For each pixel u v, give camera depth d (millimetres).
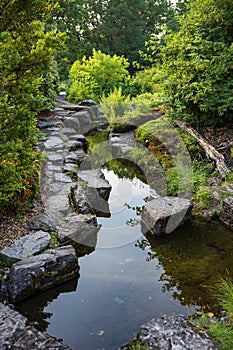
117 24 24859
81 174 4953
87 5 23938
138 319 2400
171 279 2875
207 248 3387
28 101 2811
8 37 2512
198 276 2910
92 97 10875
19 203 3473
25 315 2449
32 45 2980
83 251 3303
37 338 1966
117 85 11898
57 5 3020
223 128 5605
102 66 12195
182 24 6023
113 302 2590
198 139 5277
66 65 17562
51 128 6984
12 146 2672
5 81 2639
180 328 2170
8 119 2658
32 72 2877
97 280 2867
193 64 5293
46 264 2654
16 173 2826
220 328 2154
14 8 2830
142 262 3160
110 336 2236
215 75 5148
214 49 5379
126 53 23703
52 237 3127
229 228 3740
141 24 24578
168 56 6016
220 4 5469
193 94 5473
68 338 2227
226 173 4559
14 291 2473
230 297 2418
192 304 2545
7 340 1917
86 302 2592
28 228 3246
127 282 2844
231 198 3891
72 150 5828
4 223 3234
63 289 2742
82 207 3855
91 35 23797
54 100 9602
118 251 3369
